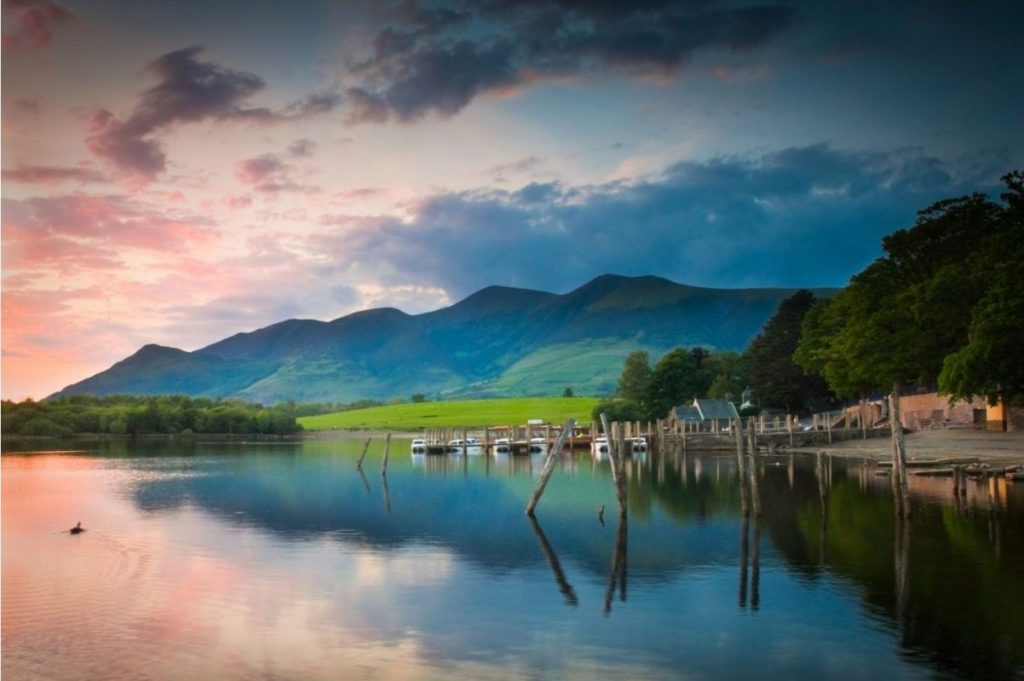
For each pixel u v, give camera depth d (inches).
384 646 856.9
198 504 2100.1
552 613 963.3
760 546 1343.5
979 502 1729.8
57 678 781.9
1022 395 2647.6
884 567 1150.3
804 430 4382.4
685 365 6063.0
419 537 1503.4
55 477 3073.3
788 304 6023.6
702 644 840.3
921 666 768.3
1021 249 2613.2
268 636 894.4
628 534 1499.8
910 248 3988.7
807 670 764.0
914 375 3651.6
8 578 1178.0
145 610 1002.1
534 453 4579.2
